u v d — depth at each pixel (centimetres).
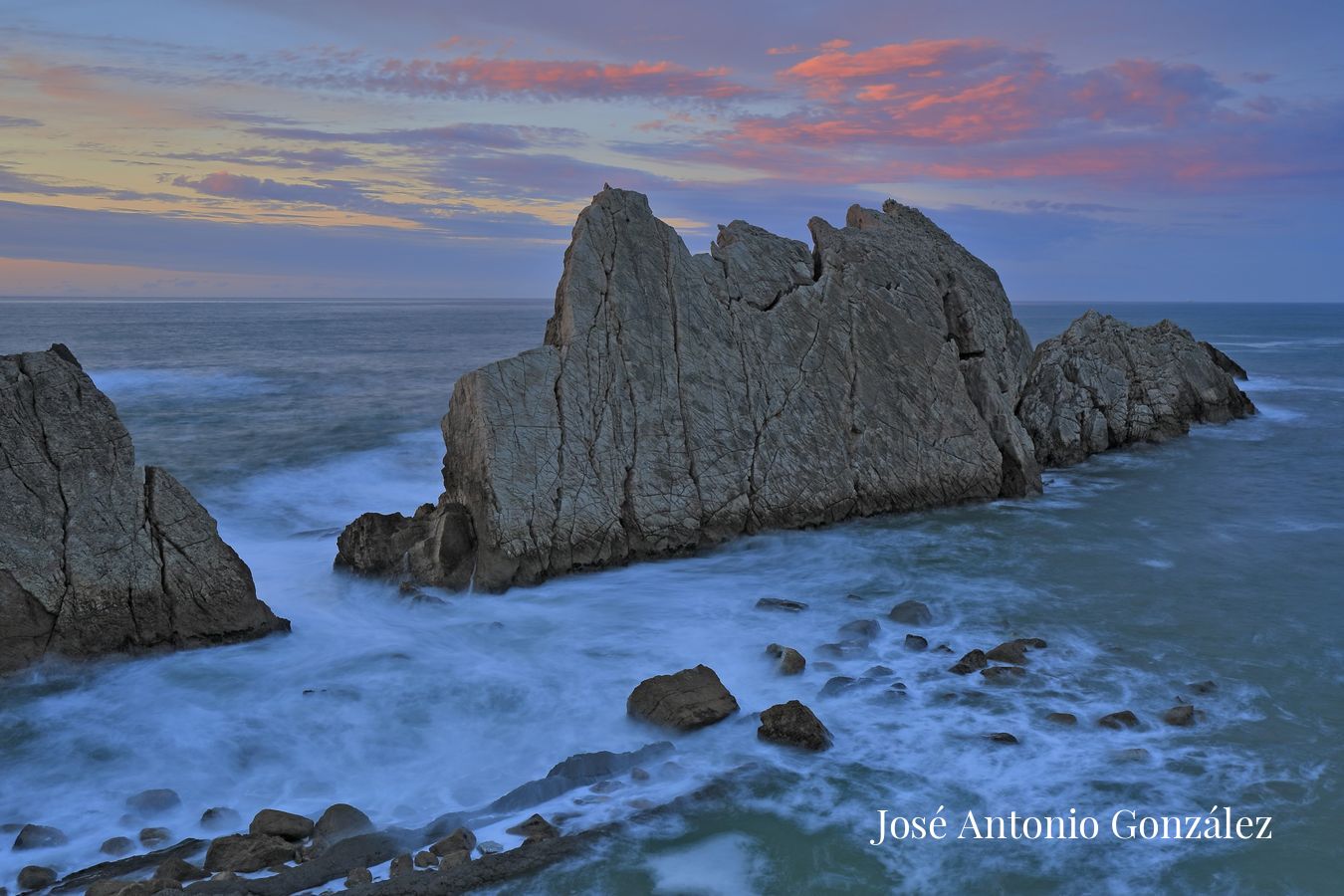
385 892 914
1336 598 1761
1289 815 1053
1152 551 2073
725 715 1273
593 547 1933
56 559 1459
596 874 955
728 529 2089
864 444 2305
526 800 1081
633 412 2036
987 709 1305
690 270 2216
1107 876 955
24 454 1491
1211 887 938
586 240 2106
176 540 1542
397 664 1478
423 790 1132
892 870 967
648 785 1120
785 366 2259
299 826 1022
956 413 2452
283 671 1452
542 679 1420
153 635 1505
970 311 2564
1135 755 1173
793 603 1709
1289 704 1322
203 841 1009
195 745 1231
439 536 1814
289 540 2234
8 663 1404
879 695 1344
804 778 1136
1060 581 1858
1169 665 1453
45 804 1098
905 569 1933
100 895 894
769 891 934
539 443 1912
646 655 1509
